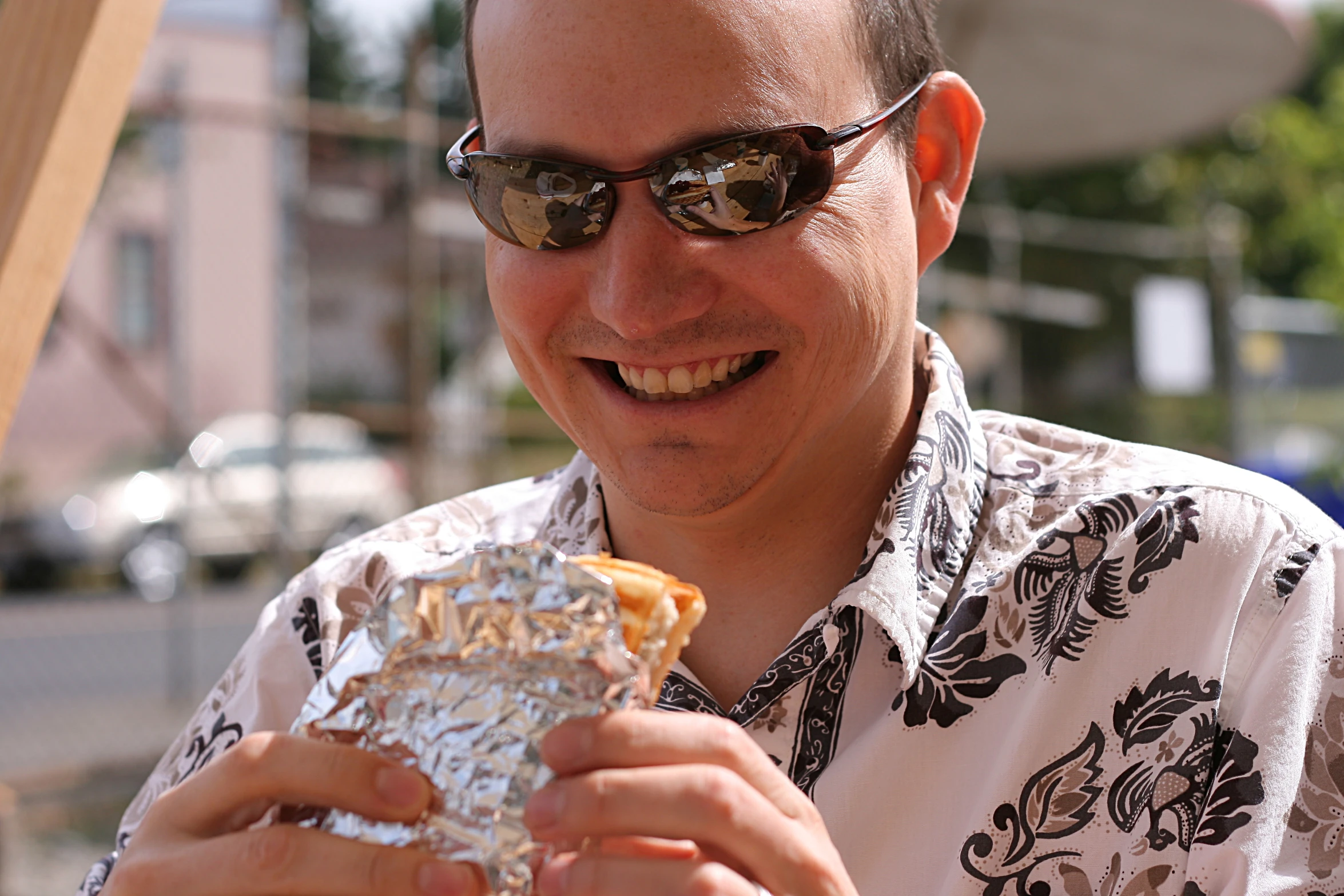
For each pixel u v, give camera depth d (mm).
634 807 849
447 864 851
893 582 1299
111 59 1304
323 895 877
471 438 9336
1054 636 1301
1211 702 1229
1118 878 1222
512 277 1265
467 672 879
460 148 1391
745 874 913
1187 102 6457
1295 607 1233
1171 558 1284
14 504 11312
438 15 7875
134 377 7199
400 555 1601
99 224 9117
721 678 1417
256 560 10969
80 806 5250
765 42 1162
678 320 1186
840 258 1206
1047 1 5277
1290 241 18328
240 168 9281
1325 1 22844
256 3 8867
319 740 902
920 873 1266
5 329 1289
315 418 9391
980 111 1437
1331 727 1198
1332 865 1149
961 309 9844
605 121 1171
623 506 1435
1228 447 10625
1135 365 11039
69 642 9133
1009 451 1496
